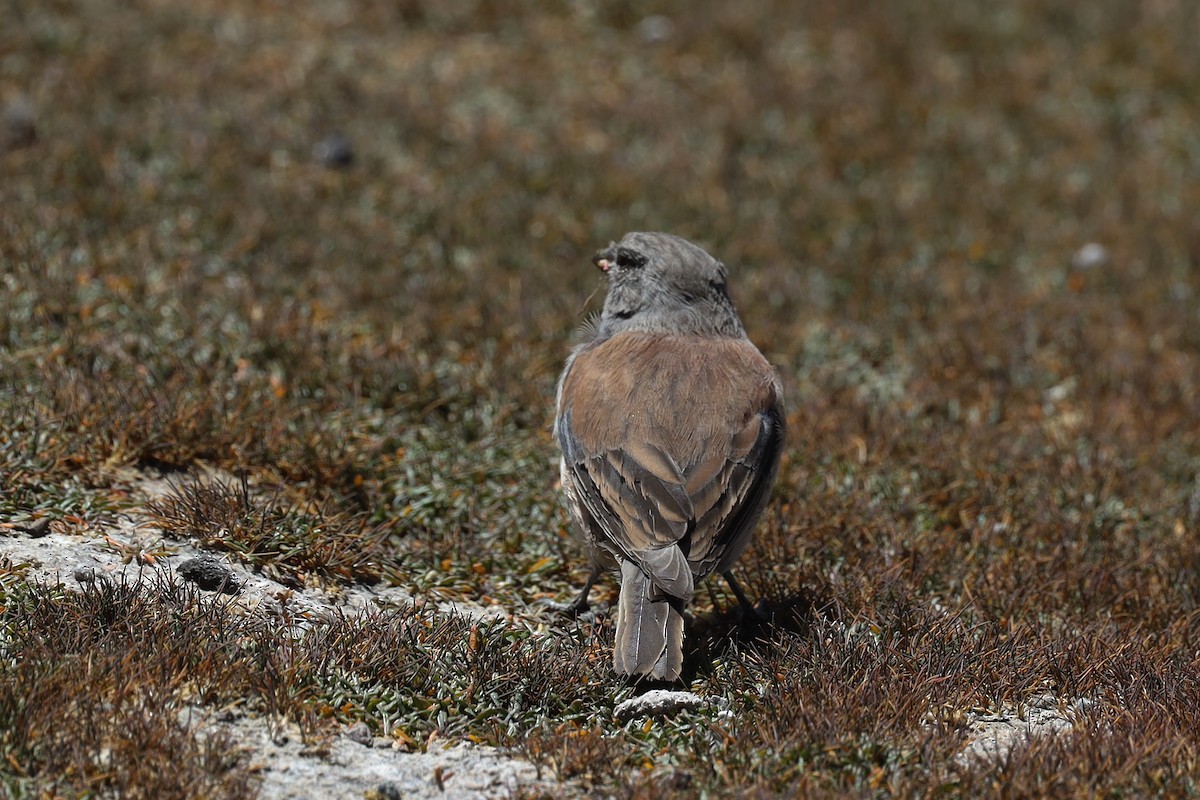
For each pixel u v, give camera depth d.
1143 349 14.95
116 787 6.55
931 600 9.62
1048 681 8.55
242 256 14.30
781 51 22.39
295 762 7.07
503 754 7.47
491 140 18.31
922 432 12.48
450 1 22.33
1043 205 18.75
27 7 19.39
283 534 9.35
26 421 10.04
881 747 7.36
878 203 18.16
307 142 17.30
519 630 8.87
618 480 8.59
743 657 8.50
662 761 7.44
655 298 10.09
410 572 9.69
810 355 14.38
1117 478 12.00
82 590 8.16
